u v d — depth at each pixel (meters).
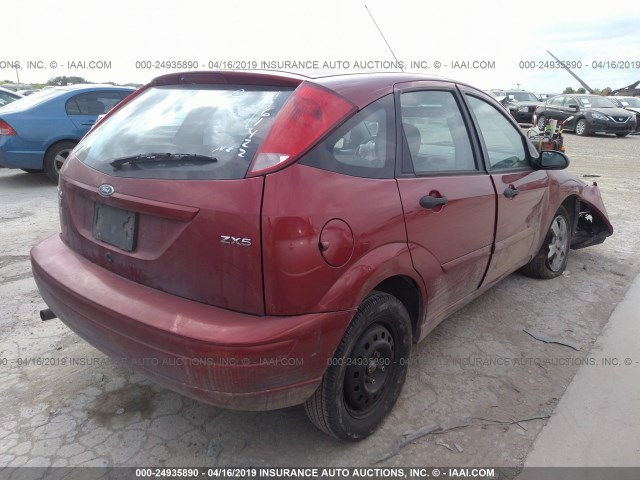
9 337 3.35
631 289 4.35
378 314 2.32
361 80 2.40
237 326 1.89
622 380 3.04
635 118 17.58
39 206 6.61
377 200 2.22
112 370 3.01
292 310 1.93
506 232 3.34
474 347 3.37
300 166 1.96
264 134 2.02
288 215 1.87
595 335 3.56
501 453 2.46
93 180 2.35
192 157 2.07
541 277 4.45
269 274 1.88
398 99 2.55
